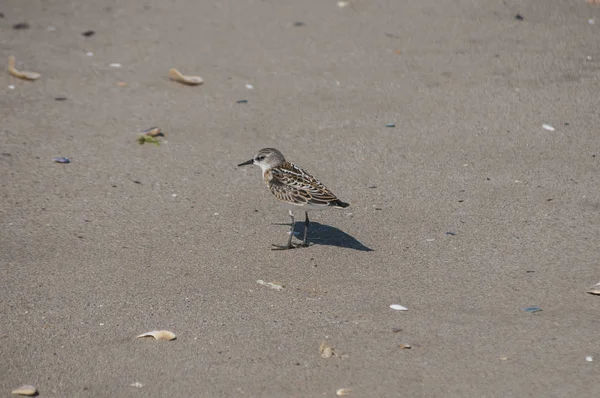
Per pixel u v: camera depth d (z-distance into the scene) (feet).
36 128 55.52
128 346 33.27
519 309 35.96
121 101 60.34
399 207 46.34
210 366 31.86
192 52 68.69
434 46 69.41
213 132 55.98
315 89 62.39
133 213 45.21
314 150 53.42
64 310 35.78
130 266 39.68
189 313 35.68
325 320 35.09
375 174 50.24
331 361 32.09
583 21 73.82
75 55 68.03
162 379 31.09
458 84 62.85
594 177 49.34
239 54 68.39
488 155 52.54
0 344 33.27
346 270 39.73
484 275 39.14
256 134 55.67
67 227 43.37
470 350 32.76
